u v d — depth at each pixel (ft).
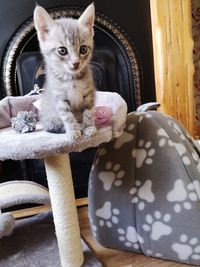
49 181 1.72
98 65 3.14
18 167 3.16
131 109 3.38
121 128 1.75
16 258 2.04
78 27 1.55
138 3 3.15
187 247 1.74
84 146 1.55
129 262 1.91
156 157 1.80
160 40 3.15
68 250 1.79
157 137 1.82
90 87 1.60
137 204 1.84
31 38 2.99
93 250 2.06
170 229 1.75
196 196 1.70
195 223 1.69
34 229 2.36
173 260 1.86
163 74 3.23
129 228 1.90
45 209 2.80
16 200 2.21
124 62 3.28
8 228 2.14
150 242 1.85
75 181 3.11
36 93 2.60
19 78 2.97
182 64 3.23
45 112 1.73
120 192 1.89
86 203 2.85
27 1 2.88
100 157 1.98
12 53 2.93
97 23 3.12
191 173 1.73
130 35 3.20
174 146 1.78
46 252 2.08
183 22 3.13
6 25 2.89
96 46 3.23
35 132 1.85
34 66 2.94
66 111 1.55
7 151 1.50
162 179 1.76
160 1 3.06
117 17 3.14
